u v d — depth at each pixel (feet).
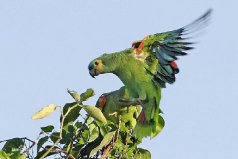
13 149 27.63
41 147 27.43
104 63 38.73
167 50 37.04
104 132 28.37
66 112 27.53
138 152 31.27
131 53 37.70
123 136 30.14
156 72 37.09
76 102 27.32
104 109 36.24
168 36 37.01
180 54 36.68
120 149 29.58
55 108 26.30
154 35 37.32
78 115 28.12
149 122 35.29
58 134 28.02
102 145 27.86
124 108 35.53
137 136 33.91
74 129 28.27
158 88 36.91
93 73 39.22
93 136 28.27
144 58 37.55
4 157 25.66
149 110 35.78
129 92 37.19
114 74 39.24
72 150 28.53
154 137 35.04
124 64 37.78
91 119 28.48
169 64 36.81
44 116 25.85
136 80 37.35
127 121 35.83
